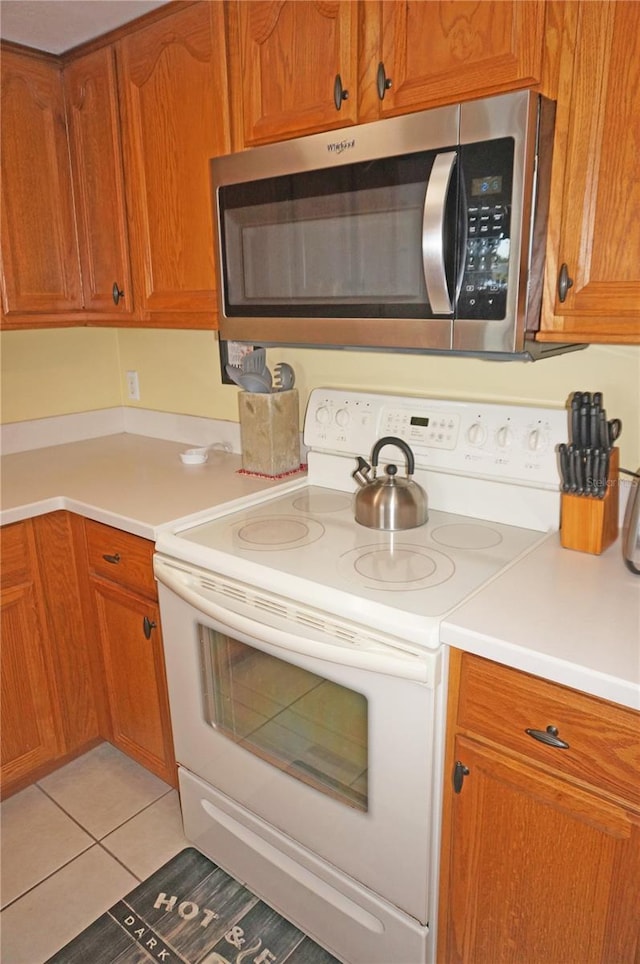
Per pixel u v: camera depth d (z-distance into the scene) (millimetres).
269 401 1885
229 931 1600
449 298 1244
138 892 1697
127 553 1730
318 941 1523
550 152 1172
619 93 1082
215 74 1588
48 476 2023
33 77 1904
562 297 1213
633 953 1072
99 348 2500
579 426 1344
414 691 1157
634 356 1411
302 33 1423
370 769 1265
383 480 1583
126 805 1973
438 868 1281
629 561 1270
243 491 1825
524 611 1145
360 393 1782
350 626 1201
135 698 1918
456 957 1321
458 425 1596
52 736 2043
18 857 1796
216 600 1415
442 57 1247
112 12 1680
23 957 1535
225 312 1669
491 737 1136
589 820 1058
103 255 2014
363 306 1392
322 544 1481
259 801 1533
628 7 1045
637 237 1111
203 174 1687
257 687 1463
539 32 1129
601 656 1004
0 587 1812
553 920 1156
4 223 1906
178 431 2420
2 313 1946
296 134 1493
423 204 1250
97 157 1934
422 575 1306
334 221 1396
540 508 1507
